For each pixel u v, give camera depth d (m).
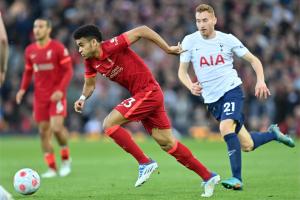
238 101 26.56
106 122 24.81
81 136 65.56
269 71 65.75
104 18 72.75
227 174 34.38
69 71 36.41
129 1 74.81
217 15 71.69
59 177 34.75
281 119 62.88
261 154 45.75
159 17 72.94
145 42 69.06
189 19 72.31
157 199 24.66
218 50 26.73
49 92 36.38
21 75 68.94
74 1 74.75
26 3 74.25
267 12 72.94
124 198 25.11
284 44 70.25
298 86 65.81
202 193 26.27
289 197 24.78
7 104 67.12
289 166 37.12
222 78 26.73
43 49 36.38
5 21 71.62
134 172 36.66
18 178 25.73
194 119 64.94
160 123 25.22
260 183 29.28
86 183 31.31
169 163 41.34
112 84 65.75
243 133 28.50
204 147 53.31
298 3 75.75
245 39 69.38
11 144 58.75
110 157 46.88
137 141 60.66
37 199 25.27
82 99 25.95
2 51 21.31
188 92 65.50
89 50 24.59
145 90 24.98
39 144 58.59
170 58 67.94
